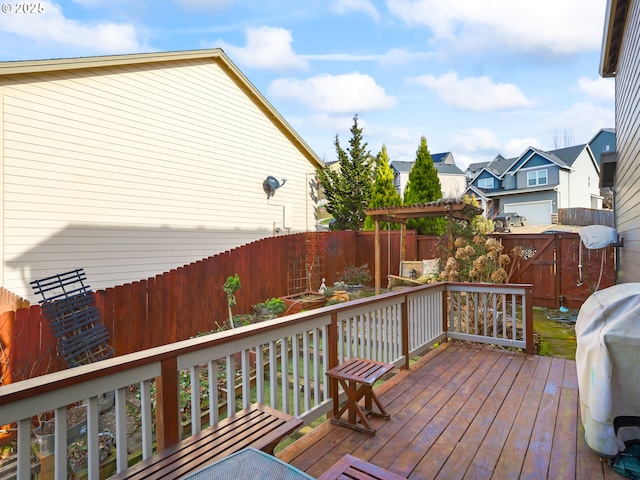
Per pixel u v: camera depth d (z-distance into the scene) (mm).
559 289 7828
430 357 4309
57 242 5645
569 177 22297
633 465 2170
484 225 10031
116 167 6391
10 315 4277
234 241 8562
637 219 4652
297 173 10461
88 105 6031
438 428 2707
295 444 2523
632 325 2305
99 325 5051
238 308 7566
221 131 8273
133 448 3389
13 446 3500
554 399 3162
